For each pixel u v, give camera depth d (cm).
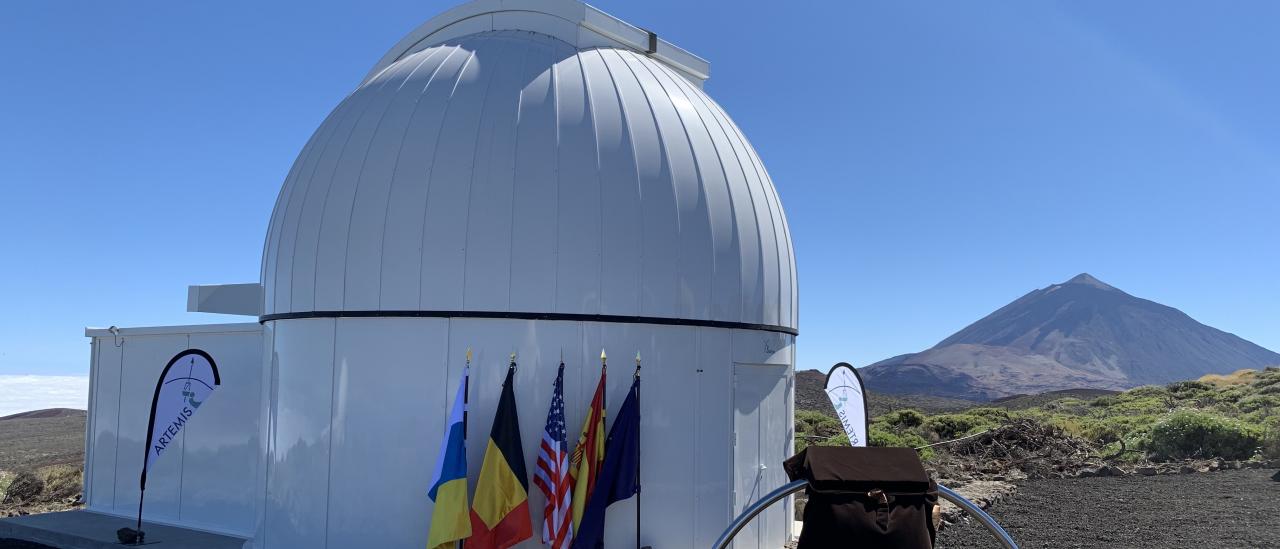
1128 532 1134
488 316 798
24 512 1455
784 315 980
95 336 1270
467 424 793
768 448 962
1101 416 3431
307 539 848
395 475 809
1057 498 1418
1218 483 1587
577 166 829
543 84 878
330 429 841
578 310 807
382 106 900
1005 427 2114
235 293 1095
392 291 818
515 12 1025
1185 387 4528
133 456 1207
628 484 802
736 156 960
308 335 868
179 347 1166
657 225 842
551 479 782
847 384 878
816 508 500
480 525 769
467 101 862
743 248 911
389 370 817
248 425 1084
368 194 844
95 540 1044
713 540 873
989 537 1103
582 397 808
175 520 1147
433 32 1099
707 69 1169
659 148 877
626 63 966
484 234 803
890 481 499
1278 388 3744
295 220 900
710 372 877
